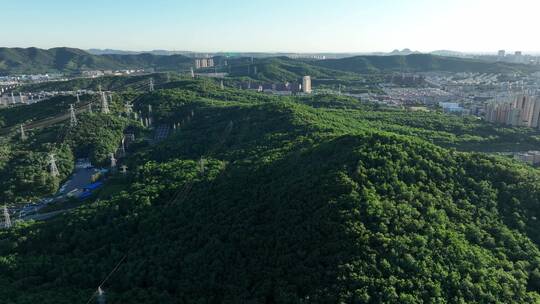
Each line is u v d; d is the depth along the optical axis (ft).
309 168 419.95
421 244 308.81
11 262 412.36
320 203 349.20
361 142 428.97
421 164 401.90
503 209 377.09
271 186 424.87
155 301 338.95
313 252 307.37
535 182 404.77
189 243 394.73
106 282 378.73
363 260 288.92
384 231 311.68
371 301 265.13
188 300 333.21
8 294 363.56
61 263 410.11
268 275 314.76
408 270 289.12
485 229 352.08
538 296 294.46
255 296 303.07
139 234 434.30
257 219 380.78
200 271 354.33
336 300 267.39
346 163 390.63
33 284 386.73
